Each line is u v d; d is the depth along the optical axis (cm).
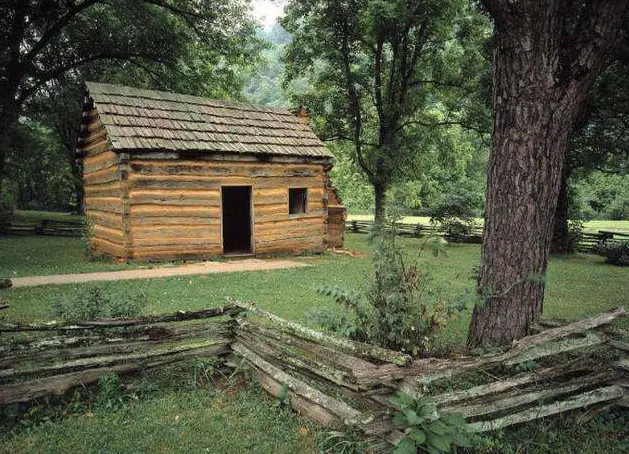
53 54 2388
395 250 466
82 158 1678
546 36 461
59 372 455
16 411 418
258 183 1512
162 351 495
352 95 2569
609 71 1400
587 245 2106
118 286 969
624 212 4047
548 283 1202
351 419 347
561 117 480
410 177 2802
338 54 2517
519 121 484
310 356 538
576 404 407
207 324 530
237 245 1938
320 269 1290
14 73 2016
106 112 1348
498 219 507
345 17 2388
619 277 1323
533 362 451
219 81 2833
